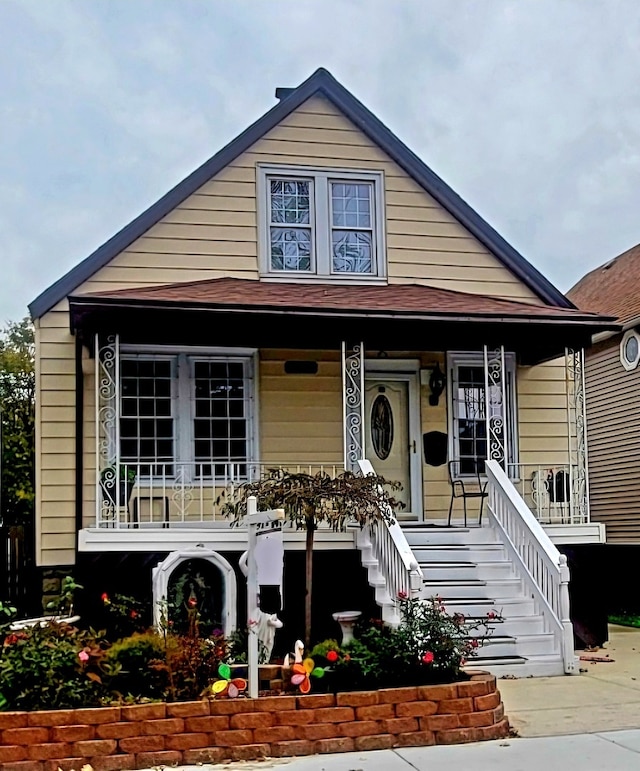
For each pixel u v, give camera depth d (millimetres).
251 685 6637
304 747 6516
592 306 19938
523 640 9984
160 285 12867
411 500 13438
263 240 13336
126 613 9562
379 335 11773
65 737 6199
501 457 12820
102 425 12172
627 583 17375
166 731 6324
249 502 7090
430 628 7348
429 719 6828
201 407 12711
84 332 11336
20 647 6773
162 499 12320
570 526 12070
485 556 11344
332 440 13070
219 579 10055
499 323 11844
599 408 18625
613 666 10391
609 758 6426
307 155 13617
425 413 13641
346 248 13742
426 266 13883
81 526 11742
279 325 11430
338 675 7055
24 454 25828
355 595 11211
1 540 11414
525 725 7469
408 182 13984
